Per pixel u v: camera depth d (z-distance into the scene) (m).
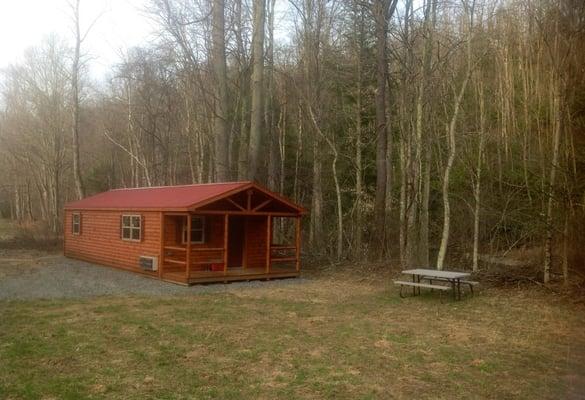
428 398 5.92
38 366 6.80
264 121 26.78
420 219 17.84
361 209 21.39
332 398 5.90
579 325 9.02
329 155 25.31
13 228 38.59
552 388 6.20
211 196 14.95
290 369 6.91
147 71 32.62
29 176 46.22
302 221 28.52
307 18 23.70
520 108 20.48
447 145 19.08
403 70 17.45
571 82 9.06
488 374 6.77
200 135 30.14
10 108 45.72
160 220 15.73
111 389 6.00
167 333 8.69
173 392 5.96
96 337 8.33
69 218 22.14
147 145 36.97
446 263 17.41
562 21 8.61
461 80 19.72
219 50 20.41
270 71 26.98
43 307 10.82
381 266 17.25
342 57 24.27
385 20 18.22
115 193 21.72
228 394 5.94
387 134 20.22
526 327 9.42
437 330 9.24
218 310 10.86
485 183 19.05
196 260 16.53
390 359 7.42
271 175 25.44
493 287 13.52
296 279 16.22
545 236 13.31
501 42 20.03
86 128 43.62
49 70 40.53
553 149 12.70
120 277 16.06
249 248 17.52
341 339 8.53
